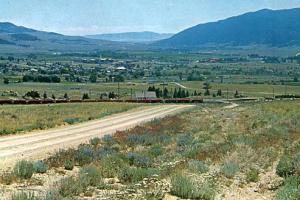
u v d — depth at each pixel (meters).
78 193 15.95
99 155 25.08
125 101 114.75
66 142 32.62
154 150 27.73
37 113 59.00
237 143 29.77
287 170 21.44
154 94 143.75
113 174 19.86
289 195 16.94
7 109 65.88
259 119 51.34
